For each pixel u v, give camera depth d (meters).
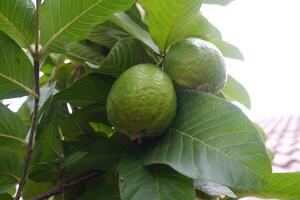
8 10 0.46
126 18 0.55
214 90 0.52
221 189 0.52
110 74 0.52
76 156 0.55
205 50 0.50
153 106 0.46
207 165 0.44
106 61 0.50
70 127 0.59
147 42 0.54
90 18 0.46
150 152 0.48
